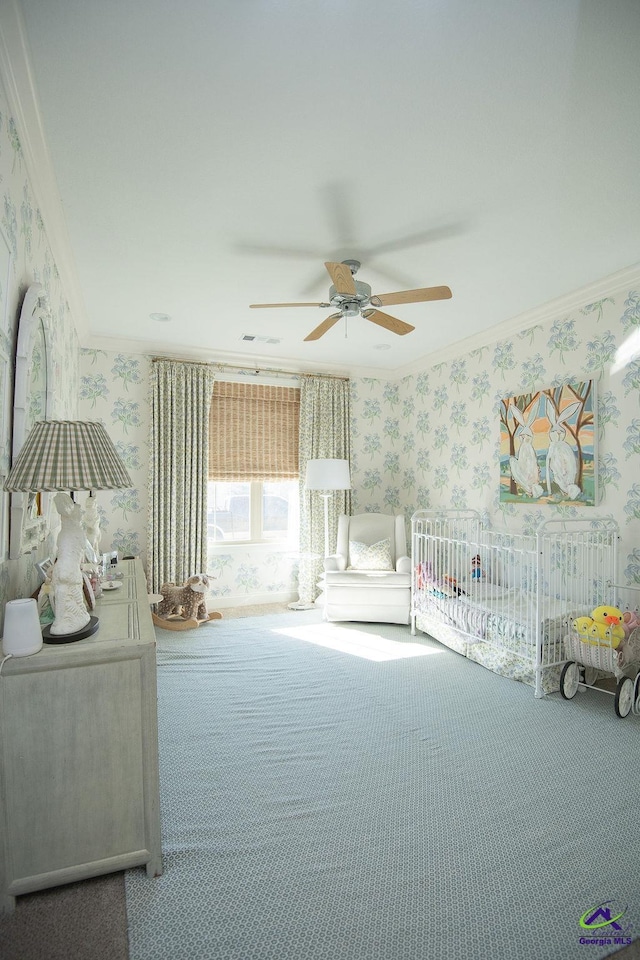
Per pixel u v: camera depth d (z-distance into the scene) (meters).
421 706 2.75
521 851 1.67
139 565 3.29
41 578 2.33
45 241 2.36
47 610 1.79
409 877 1.56
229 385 4.89
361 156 2.00
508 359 4.06
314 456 5.16
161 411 4.54
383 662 3.42
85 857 1.51
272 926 1.39
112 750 1.53
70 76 1.59
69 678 1.49
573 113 1.76
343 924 1.39
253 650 3.64
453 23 1.41
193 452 4.64
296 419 5.21
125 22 1.40
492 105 1.72
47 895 1.48
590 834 1.76
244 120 1.79
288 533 5.31
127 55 1.51
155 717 1.57
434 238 2.64
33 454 1.50
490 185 2.19
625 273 3.03
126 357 4.53
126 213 2.40
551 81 1.62
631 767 2.18
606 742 2.39
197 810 1.88
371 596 4.29
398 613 4.23
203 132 1.85
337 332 4.18
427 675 3.19
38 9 1.36
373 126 1.83
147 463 4.60
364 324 3.97
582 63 1.55
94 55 1.51
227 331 4.17
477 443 4.40
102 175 2.10
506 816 1.85
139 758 1.55
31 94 1.65
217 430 4.86
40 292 1.90
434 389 4.96
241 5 1.35
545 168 2.08
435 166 2.06
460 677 3.16
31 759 1.46
